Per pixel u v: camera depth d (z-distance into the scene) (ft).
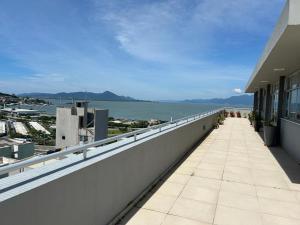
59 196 7.93
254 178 19.20
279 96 34.99
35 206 6.97
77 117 89.40
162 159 18.52
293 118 29.71
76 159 10.13
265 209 14.02
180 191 15.99
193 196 15.31
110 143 13.99
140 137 16.40
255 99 86.12
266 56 22.59
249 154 27.55
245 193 16.19
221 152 28.07
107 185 10.93
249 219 12.84
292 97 30.86
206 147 30.76
